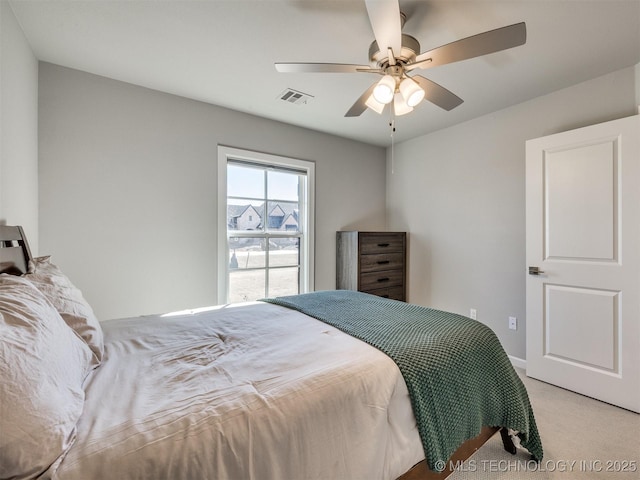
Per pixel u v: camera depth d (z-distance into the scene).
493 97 2.55
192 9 1.55
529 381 2.42
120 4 1.52
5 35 1.48
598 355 2.13
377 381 1.07
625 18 1.60
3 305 0.80
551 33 1.73
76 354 0.92
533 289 2.46
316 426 0.90
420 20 1.62
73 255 2.16
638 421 1.89
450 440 1.15
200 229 2.67
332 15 1.59
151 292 2.45
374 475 0.97
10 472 0.57
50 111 2.06
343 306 1.94
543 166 2.40
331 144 3.51
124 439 0.70
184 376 1.02
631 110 2.08
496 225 2.87
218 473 0.72
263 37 1.78
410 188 3.70
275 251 3.21
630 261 2.00
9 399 0.60
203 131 2.66
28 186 1.83
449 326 1.53
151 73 2.19
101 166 2.24
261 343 1.33
